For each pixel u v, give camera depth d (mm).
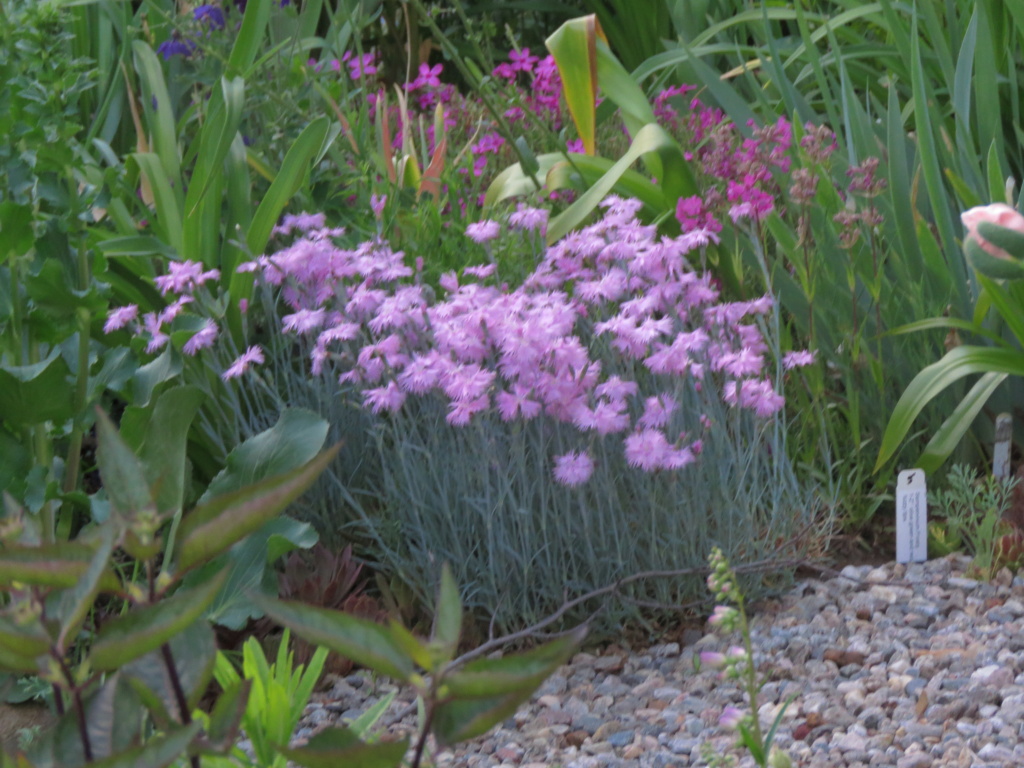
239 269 2467
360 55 3520
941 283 2908
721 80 3492
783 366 2744
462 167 3441
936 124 3277
